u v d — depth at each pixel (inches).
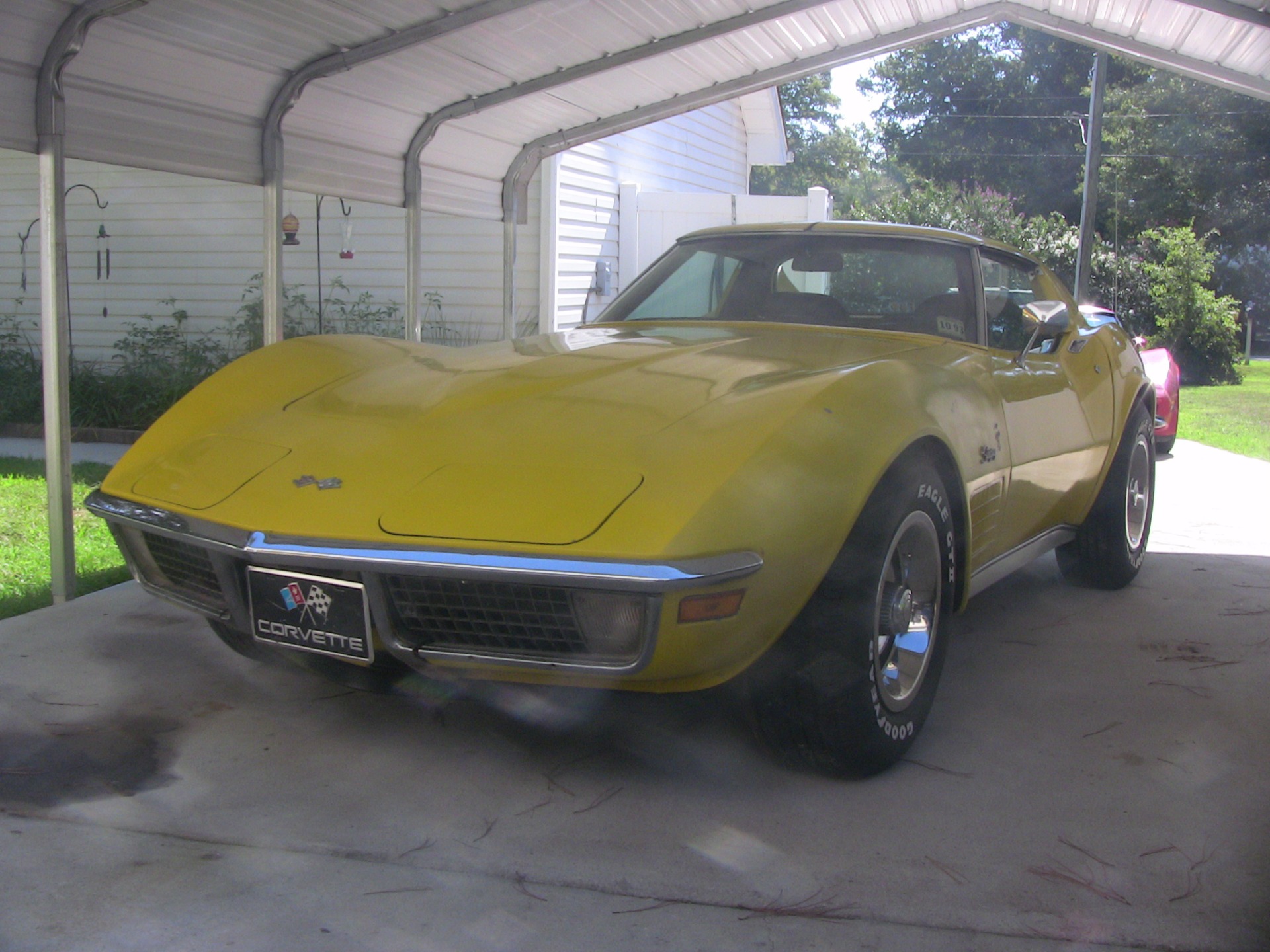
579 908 80.2
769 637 89.7
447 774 102.8
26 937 75.4
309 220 430.9
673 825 93.2
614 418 97.1
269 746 108.9
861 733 97.2
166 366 394.0
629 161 476.4
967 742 112.8
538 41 203.2
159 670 130.0
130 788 99.1
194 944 74.8
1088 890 83.7
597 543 81.9
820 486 89.6
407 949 74.7
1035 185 1594.5
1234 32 225.6
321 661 103.8
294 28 171.5
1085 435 154.4
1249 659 141.4
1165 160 1289.4
